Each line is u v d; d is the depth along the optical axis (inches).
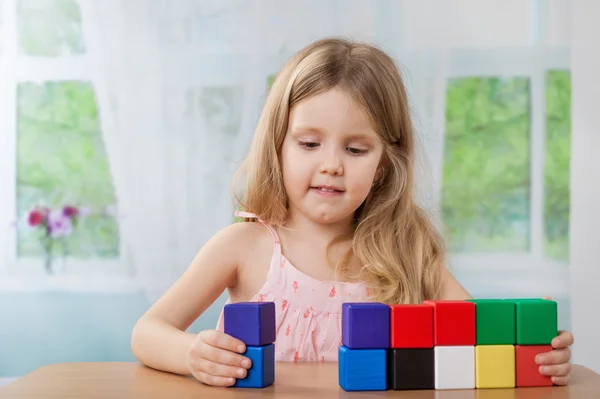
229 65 86.0
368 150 44.2
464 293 49.3
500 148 84.3
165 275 86.2
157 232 86.3
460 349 31.4
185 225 86.1
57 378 33.8
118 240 86.3
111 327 86.1
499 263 84.0
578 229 84.2
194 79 86.1
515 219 84.2
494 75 84.3
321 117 43.1
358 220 49.5
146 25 86.4
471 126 84.1
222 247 46.6
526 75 84.3
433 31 84.5
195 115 86.1
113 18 86.7
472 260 83.9
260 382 31.5
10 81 86.9
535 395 30.4
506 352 31.8
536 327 32.1
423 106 84.3
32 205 86.7
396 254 48.5
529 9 84.4
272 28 85.7
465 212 84.0
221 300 82.6
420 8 84.5
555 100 84.4
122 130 86.4
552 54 84.3
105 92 86.5
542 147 84.3
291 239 47.9
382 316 31.2
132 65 86.4
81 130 86.7
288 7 85.7
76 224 86.5
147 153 86.3
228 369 31.7
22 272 86.3
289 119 45.0
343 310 32.6
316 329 46.3
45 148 86.9
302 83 44.0
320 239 48.0
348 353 31.0
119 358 86.0
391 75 47.6
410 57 84.6
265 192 48.1
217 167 86.0
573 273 84.0
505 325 31.9
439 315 31.4
